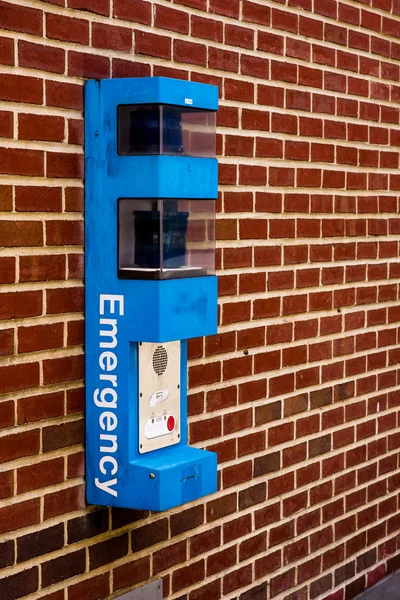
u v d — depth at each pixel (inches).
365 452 258.4
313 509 239.8
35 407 165.9
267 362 221.9
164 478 167.3
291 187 226.4
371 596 260.1
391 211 264.4
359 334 253.4
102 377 171.0
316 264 235.9
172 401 179.5
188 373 200.2
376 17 254.2
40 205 164.9
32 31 162.1
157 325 165.0
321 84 234.7
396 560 273.7
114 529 182.9
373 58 253.8
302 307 231.8
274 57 219.1
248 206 213.8
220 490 210.4
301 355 232.5
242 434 215.8
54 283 168.1
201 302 172.7
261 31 214.8
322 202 236.8
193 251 173.9
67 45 168.4
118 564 184.7
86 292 171.8
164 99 163.5
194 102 169.0
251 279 215.8
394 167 264.8
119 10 178.5
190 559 202.8
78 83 170.2
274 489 226.2
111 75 177.3
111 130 167.6
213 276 175.3
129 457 170.1
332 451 245.8
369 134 253.8
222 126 205.6
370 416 259.8
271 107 219.0
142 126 165.8
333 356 243.9
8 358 161.0
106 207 168.7
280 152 222.4
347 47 243.6
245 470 217.2
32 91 162.4
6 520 162.2
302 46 227.8
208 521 207.3
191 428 201.9
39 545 168.1
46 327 167.0
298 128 227.6
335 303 243.4
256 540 221.5
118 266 168.4
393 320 267.7
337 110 241.1
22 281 162.6
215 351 207.2
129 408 169.8
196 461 174.1
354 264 250.2
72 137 169.6
